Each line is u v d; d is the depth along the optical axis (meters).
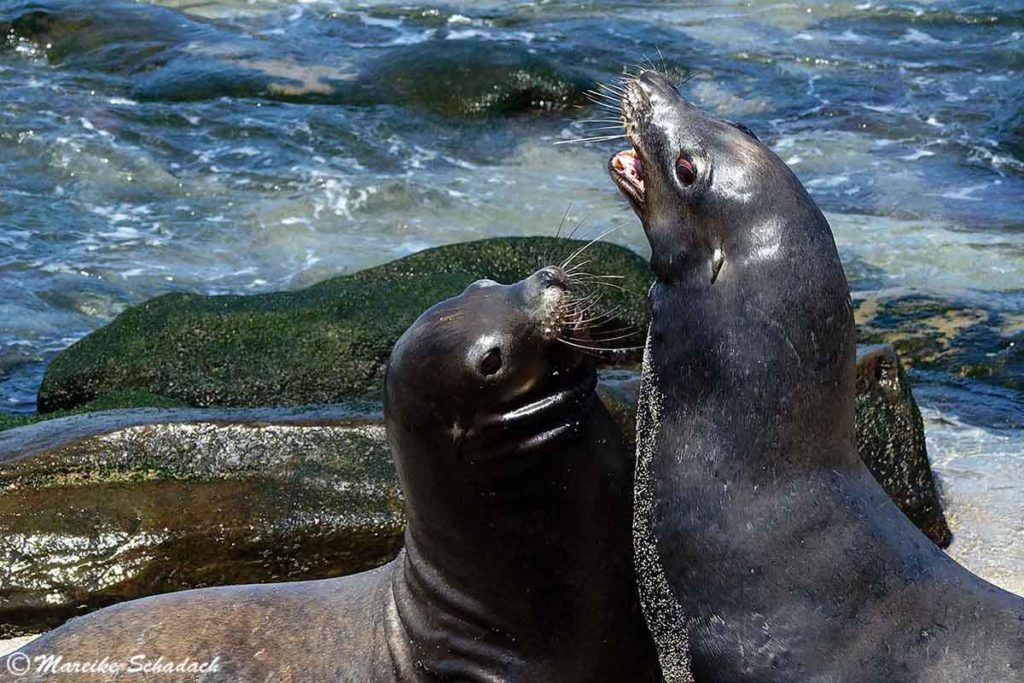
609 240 22.20
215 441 12.85
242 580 12.34
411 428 8.82
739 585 8.37
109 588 12.13
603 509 8.93
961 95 28.92
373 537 12.43
